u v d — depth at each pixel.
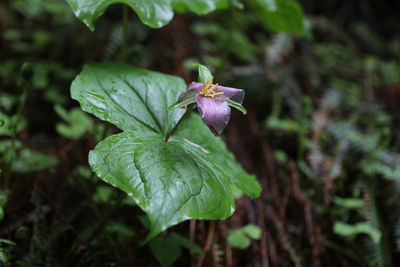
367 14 1.98
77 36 1.33
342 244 0.89
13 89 1.17
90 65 0.70
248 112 1.23
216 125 0.61
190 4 0.76
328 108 1.24
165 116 0.70
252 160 1.10
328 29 1.73
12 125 0.78
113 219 0.84
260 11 0.97
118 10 1.46
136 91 0.70
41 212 0.78
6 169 0.79
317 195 0.98
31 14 1.42
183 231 0.84
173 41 1.34
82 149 0.92
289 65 1.42
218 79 1.19
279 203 0.95
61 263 0.77
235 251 0.83
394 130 1.22
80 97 0.65
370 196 0.94
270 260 0.86
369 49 1.82
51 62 1.27
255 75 1.29
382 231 0.89
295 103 1.25
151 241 0.75
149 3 0.71
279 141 1.17
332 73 1.49
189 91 0.62
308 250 0.88
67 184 0.84
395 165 1.00
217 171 0.66
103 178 0.61
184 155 0.65
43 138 1.06
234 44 1.38
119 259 0.76
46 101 1.16
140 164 0.62
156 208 0.59
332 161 1.04
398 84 1.45
